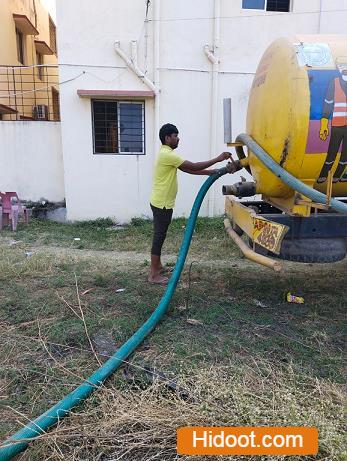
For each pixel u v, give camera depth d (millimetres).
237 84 8195
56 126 8430
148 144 8281
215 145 8328
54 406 2439
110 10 7707
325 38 3250
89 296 4219
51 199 8758
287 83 3082
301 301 4055
